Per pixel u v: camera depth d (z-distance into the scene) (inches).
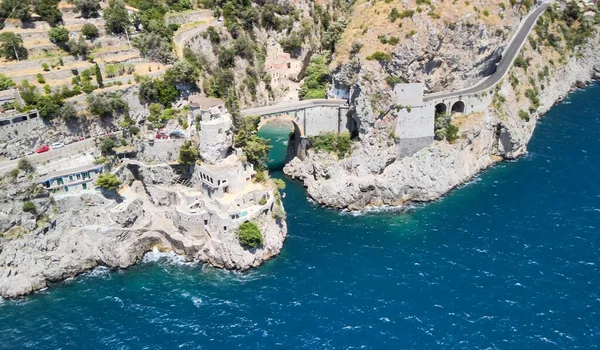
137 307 4471.0
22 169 4854.8
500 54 7042.3
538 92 7485.2
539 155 6594.5
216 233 4987.7
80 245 4977.9
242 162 5487.2
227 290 4638.3
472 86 6702.8
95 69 5679.1
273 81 7519.7
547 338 3978.8
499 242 5064.0
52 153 5191.9
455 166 6077.8
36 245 4788.4
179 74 5910.4
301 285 4640.8
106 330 4222.4
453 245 5068.9
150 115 5753.0
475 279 4598.9
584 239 5036.9
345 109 6299.2
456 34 6245.1
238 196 5162.4
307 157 6358.3
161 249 5270.7
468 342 3969.0
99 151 5398.6
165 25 6801.2
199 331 4170.8
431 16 6151.6
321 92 6998.0
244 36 7416.3
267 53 7657.5
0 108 5098.4
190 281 4790.8
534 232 5177.2
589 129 7194.9
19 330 4247.0
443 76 6397.6
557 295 4382.4
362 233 5359.3
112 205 5123.0
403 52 6013.8
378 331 4101.9
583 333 4013.3
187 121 5728.3
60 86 5526.6
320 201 5974.4
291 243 5236.2
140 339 4114.2
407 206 5861.2
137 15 6604.3
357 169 5984.3
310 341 4030.5
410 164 5989.2
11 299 4611.2
